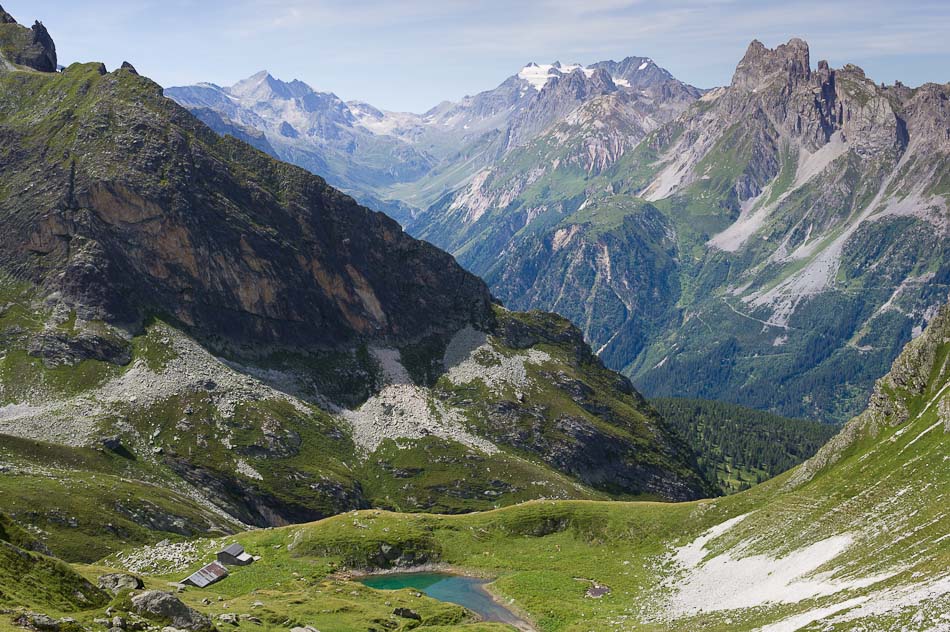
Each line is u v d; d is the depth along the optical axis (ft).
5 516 427.74
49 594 354.54
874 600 392.06
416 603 552.41
